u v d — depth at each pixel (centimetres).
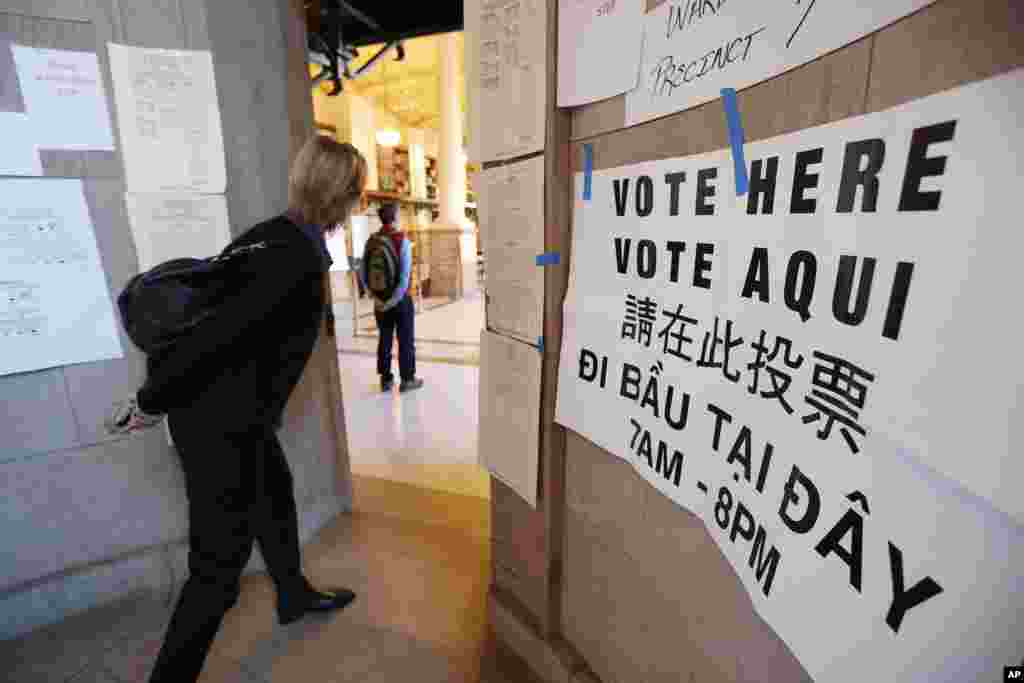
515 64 113
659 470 86
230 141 157
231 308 99
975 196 38
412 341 381
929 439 42
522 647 140
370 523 206
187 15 146
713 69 69
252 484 109
